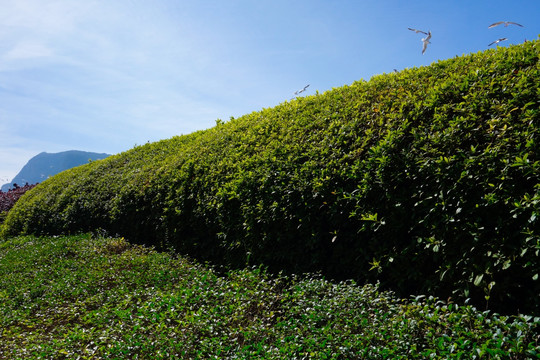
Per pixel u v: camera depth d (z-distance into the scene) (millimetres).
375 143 5969
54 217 12789
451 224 4555
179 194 8922
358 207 5453
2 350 5125
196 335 4750
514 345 3357
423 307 4359
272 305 5336
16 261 9516
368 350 3799
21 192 21141
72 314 6105
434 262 4781
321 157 6523
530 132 4398
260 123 9250
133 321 5398
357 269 5445
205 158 9227
